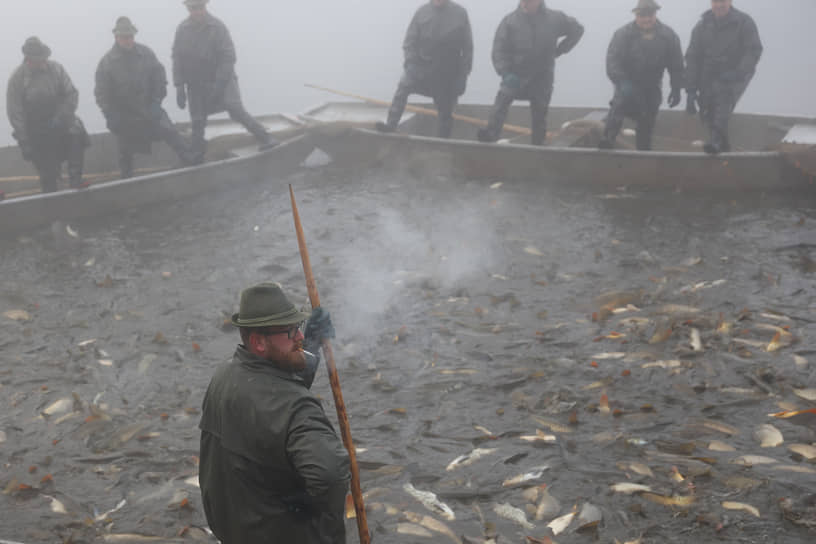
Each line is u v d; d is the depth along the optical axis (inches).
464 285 264.2
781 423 175.2
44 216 333.1
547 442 171.6
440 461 167.0
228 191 390.9
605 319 233.5
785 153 352.5
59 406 193.0
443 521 147.6
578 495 153.4
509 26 399.2
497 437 175.2
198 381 206.4
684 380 195.5
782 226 309.9
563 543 139.9
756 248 286.8
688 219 324.2
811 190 357.1
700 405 184.2
